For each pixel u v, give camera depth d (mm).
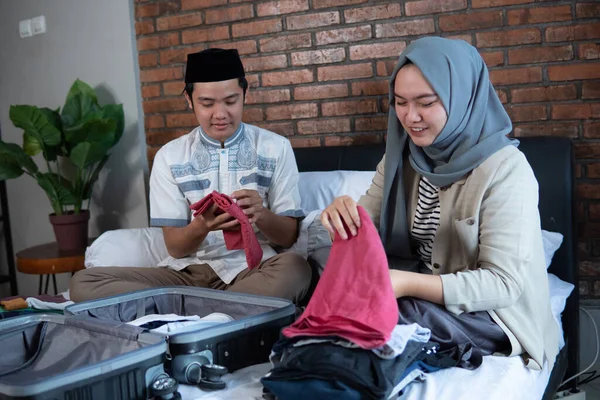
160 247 2539
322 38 2928
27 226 3941
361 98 2895
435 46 1604
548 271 2422
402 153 1837
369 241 1449
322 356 1309
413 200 1824
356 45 2867
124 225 3564
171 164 2314
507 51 2611
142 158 3447
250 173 2297
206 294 1898
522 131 2629
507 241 1556
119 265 2469
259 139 2324
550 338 1727
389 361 1321
